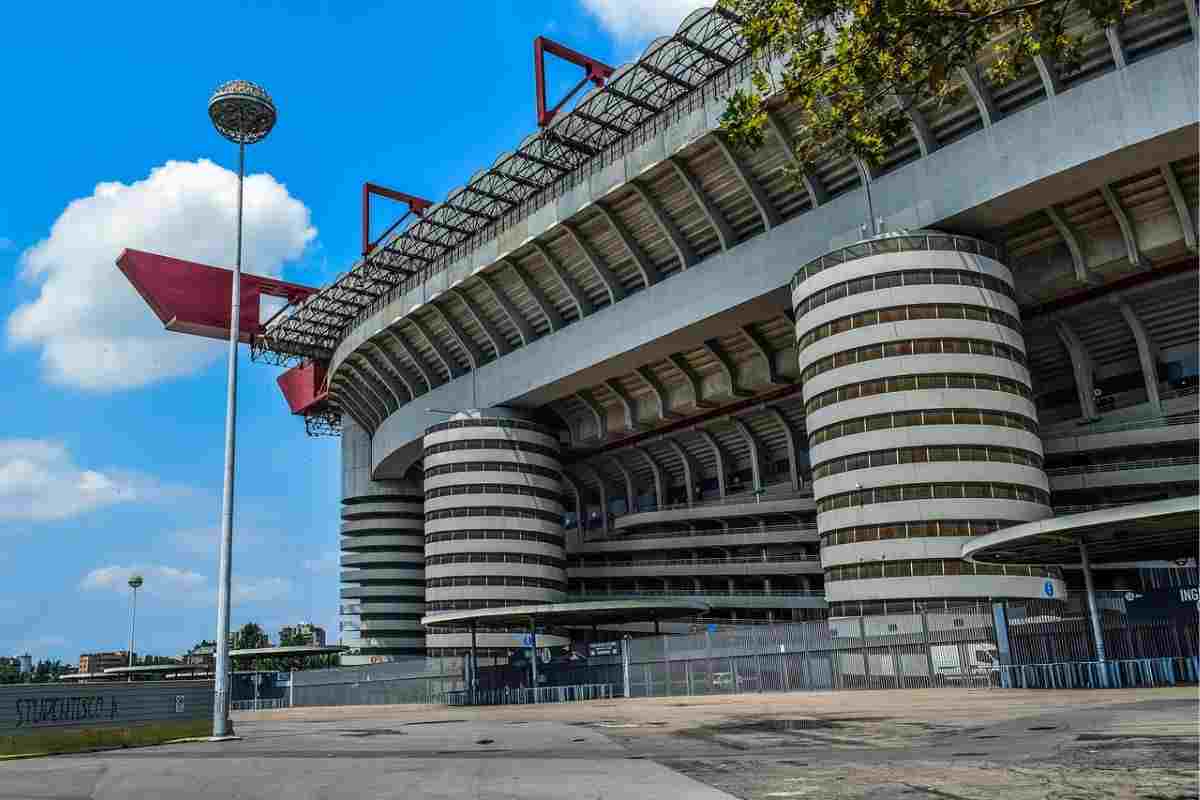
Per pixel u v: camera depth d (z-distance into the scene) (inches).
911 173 2046.0
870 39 532.7
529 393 2994.6
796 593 2802.7
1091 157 1771.7
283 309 3735.2
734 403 2920.8
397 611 4040.4
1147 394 2202.3
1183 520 1101.7
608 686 2090.3
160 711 1187.3
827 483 1982.0
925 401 1899.6
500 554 2992.1
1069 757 446.6
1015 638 1342.3
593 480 3681.1
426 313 3181.6
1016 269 2162.9
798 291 2123.5
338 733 1164.5
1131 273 2047.2
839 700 1295.5
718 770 475.5
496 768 540.1
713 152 2289.6
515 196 2856.8
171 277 3570.4
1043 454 2006.6
